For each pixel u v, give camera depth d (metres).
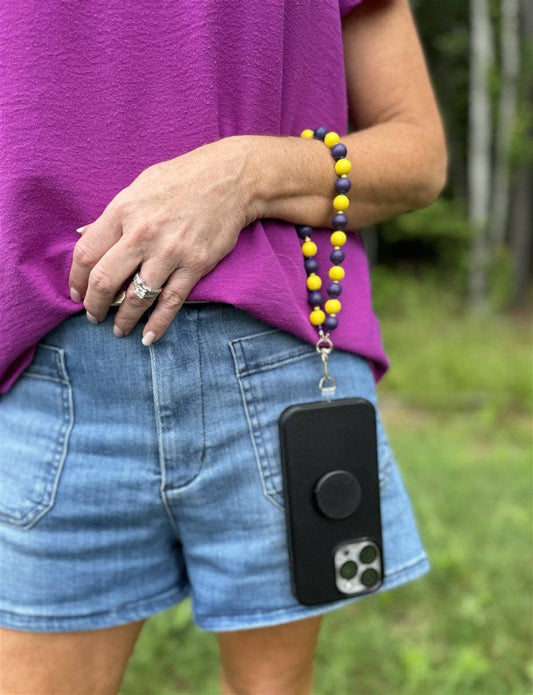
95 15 0.87
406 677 1.88
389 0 1.07
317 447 0.97
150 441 0.94
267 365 0.95
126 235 0.85
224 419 0.94
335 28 1.00
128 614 1.02
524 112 7.50
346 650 1.97
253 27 0.91
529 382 4.80
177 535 1.04
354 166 0.99
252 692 1.14
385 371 1.12
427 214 7.86
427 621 2.11
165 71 0.89
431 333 6.60
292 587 0.99
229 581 1.00
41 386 0.94
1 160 0.87
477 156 7.72
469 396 4.82
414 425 4.40
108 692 1.08
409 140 1.05
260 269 0.91
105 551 0.98
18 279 0.88
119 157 0.90
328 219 1.00
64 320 0.92
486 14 7.37
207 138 0.91
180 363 0.91
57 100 0.87
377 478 1.01
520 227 8.05
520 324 7.29
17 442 0.97
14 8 0.86
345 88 1.04
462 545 2.44
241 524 0.99
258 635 1.10
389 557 1.07
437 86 8.57
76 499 0.94
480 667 1.86
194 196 0.86
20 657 1.00
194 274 0.87
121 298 0.88
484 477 3.11
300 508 0.97
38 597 0.97
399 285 8.01
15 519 0.96
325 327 0.99
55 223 0.90
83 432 0.94
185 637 2.05
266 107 0.95
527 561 2.35
